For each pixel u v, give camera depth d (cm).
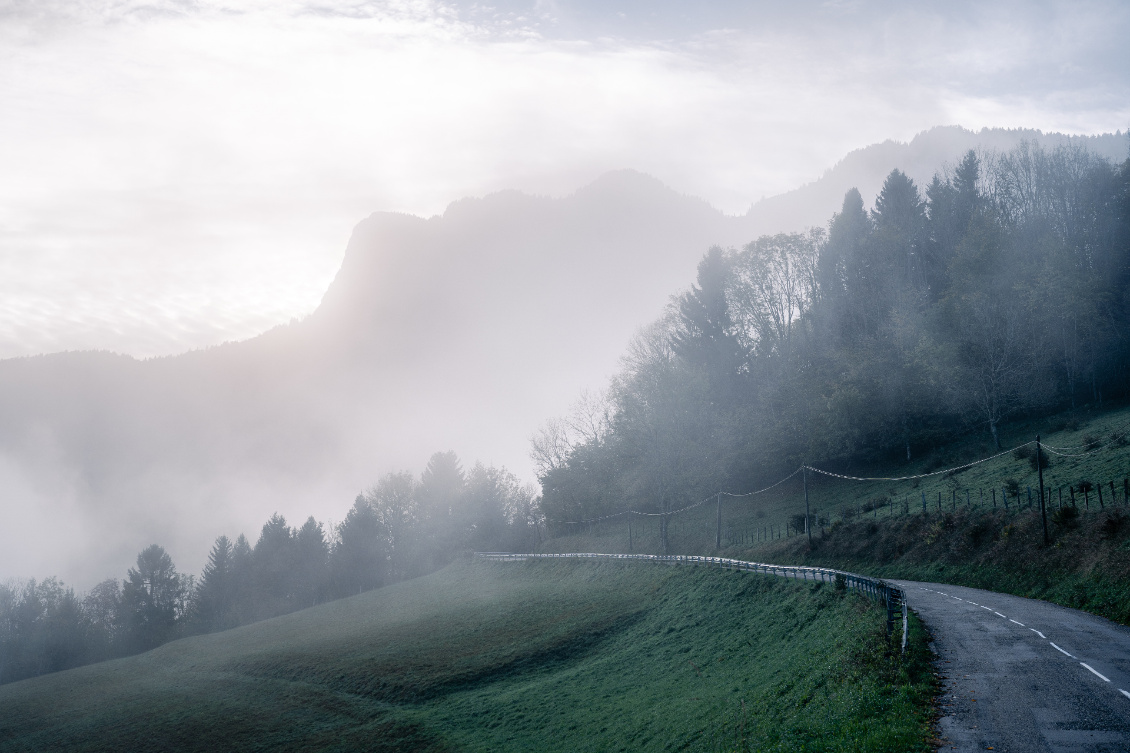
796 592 4584
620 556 7950
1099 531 3906
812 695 2619
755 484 9712
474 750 3950
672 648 4806
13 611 13975
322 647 7425
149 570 14725
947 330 8888
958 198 11325
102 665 10081
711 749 2706
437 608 8662
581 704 4209
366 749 4412
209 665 7981
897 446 8738
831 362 9594
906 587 4612
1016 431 7712
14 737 6469
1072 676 2173
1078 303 7688
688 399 9100
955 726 1828
